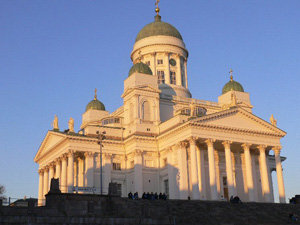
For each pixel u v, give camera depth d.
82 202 54.69
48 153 104.06
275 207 72.56
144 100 98.62
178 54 117.38
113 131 98.75
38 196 108.75
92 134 96.19
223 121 88.69
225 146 87.94
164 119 102.69
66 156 93.38
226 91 112.50
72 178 89.81
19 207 52.44
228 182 85.94
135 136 92.50
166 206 62.06
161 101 103.62
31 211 52.09
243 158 98.94
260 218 64.56
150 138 93.62
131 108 99.81
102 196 60.19
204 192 88.81
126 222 52.19
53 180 57.75
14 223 46.59
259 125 93.25
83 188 78.06
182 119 90.88
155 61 115.44
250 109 110.69
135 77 99.81
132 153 94.12
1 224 46.06
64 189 90.44
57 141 97.31
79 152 93.19
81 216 51.31
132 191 92.88
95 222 50.47
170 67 116.06
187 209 63.16
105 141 94.62
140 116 97.00
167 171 90.88
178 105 105.69
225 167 95.62
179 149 86.50
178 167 86.25
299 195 83.88
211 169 84.19
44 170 107.94
